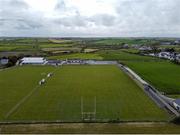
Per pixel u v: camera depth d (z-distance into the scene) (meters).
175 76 102.94
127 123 44.91
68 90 75.62
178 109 54.34
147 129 41.59
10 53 197.75
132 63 149.38
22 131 41.16
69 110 54.94
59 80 93.06
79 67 134.12
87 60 165.25
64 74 108.31
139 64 144.38
